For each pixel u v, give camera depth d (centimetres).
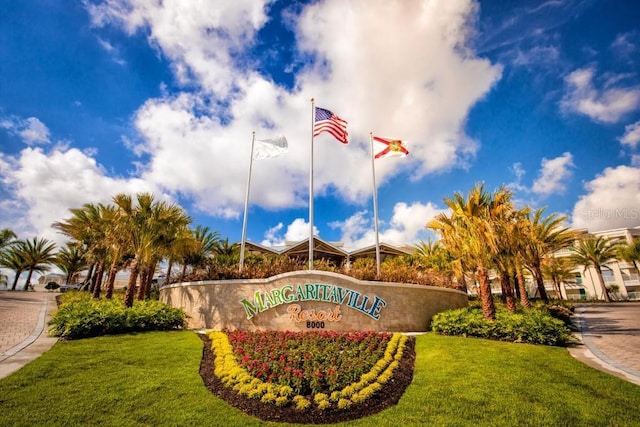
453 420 662
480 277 1531
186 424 635
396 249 4012
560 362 1004
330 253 4150
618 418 652
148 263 1883
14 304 2164
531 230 2519
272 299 1645
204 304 1759
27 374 817
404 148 2128
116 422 630
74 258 4762
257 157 2172
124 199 1884
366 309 1645
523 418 662
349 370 895
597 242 4647
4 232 4334
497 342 1283
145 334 1355
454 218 1661
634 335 1452
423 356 1126
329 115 2011
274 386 791
